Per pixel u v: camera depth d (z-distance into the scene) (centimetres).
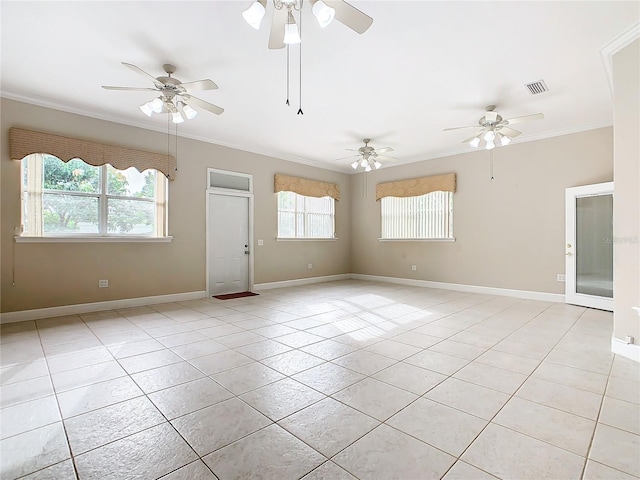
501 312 480
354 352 318
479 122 444
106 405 220
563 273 546
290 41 216
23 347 328
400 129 541
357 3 250
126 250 502
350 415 208
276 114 477
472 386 247
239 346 334
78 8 256
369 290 672
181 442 181
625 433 188
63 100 429
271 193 695
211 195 602
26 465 163
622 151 300
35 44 305
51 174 440
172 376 264
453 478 155
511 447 177
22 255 419
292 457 169
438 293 637
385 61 334
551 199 557
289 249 728
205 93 408
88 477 155
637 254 292
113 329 390
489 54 321
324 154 706
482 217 636
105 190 480
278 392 238
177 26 280
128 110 463
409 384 251
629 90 291
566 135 542
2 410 214
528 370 276
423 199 724
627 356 301
